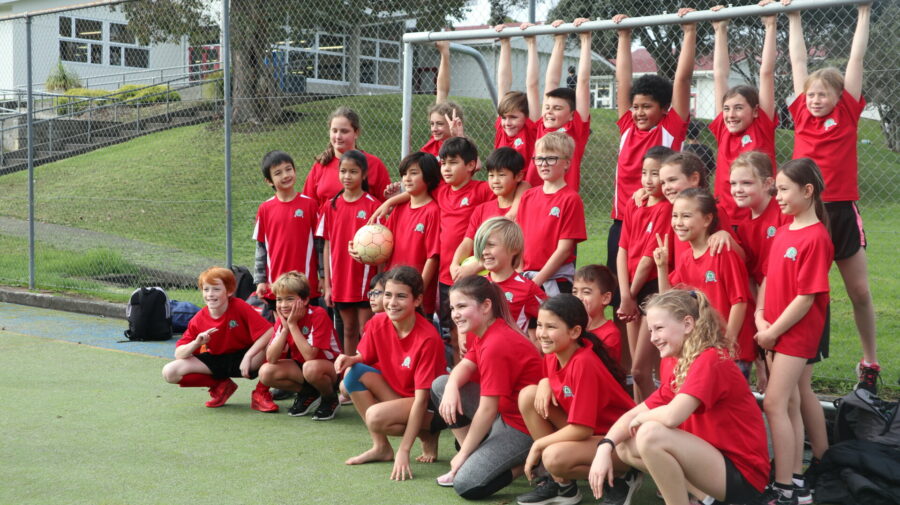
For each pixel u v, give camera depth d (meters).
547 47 16.78
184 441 4.09
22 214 13.55
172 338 6.84
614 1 9.73
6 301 8.73
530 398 3.39
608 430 3.31
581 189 10.25
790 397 3.40
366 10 13.08
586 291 3.77
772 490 3.31
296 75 13.47
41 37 20.17
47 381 5.31
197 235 11.60
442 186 4.78
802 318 3.30
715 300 3.48
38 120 16.50
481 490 3.33
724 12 4.26
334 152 5.46
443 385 3.63
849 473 3.27
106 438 4.11
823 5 4.00
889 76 8.26
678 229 3.53
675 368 3.01
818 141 4.07
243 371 4.68
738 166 3.61
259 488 3.42
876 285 7.60
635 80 4.45
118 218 12.71
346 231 4.98
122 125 17.88
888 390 4.74
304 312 4.45
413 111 13.15
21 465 3.67
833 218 4.10
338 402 4.63
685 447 2.89
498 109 5.11
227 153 7.10
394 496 3.36
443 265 4.65
